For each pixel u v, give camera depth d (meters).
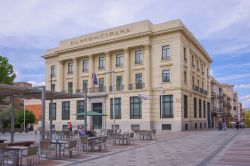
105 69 51.94
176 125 44.53
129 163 13.50
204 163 13.34
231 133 37.28
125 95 48.88
